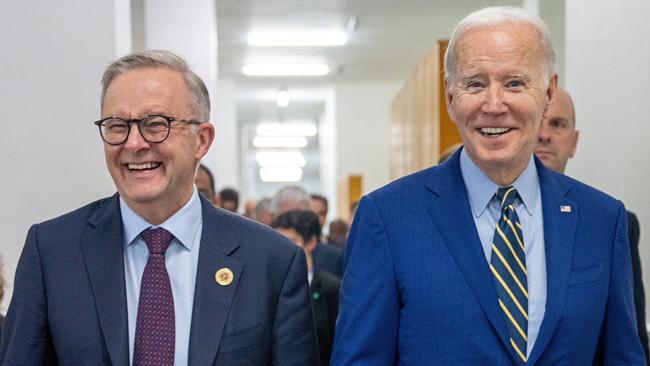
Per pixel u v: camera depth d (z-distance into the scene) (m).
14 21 2.85
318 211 5.96
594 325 1.57
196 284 1.60
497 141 1.56
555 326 1.53
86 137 2.86
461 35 1.58
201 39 5.24
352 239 1.71
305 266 1.71
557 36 5.47
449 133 4.85
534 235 1.63
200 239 1.65
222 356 1.56
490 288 1.55
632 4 3.02
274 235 1.70
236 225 1.70
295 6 8.02
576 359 1.55
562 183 1.70
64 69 2.86
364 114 12.95
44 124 2.85
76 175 2.85
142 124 1.53
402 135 7.63
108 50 2.87
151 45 5.22
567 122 2.54
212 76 5.25
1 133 2.83
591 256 1.61
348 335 1.60
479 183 1.64
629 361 1.60
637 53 2.98
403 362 1.59
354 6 8.07
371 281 1.61
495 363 1.52
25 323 1.57
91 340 1.54
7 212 2.82
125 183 1.56
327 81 12.80
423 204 1.65
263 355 1.61
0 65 2.83
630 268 1.67
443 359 1.54
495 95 1.53
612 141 3.24
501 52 1.53
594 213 1.66
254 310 1.60
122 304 1.56
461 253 1.58
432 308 1.55
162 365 1.54
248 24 8.83
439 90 4.87
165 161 1.55
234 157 12.34
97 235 1.63
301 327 1.66
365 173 12.95
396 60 11.10
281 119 17.53
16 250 2.81
